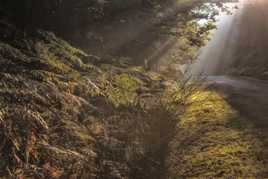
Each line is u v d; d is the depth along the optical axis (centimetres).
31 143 394
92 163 427
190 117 815
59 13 902
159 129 612
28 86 486
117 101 659
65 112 506
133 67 983
